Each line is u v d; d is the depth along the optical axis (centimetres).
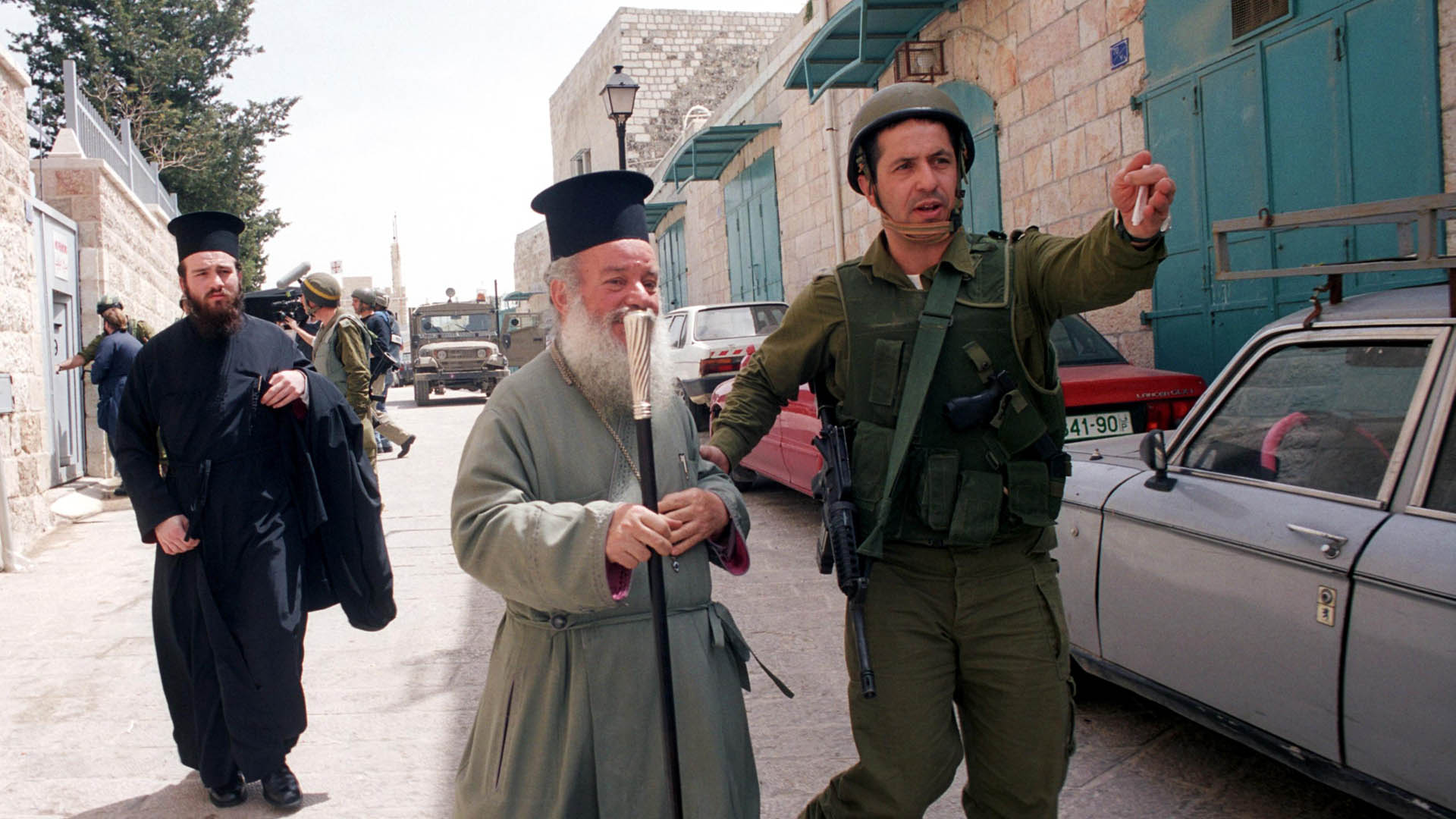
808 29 1516
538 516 175
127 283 1335
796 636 491
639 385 177
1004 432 207
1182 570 305
